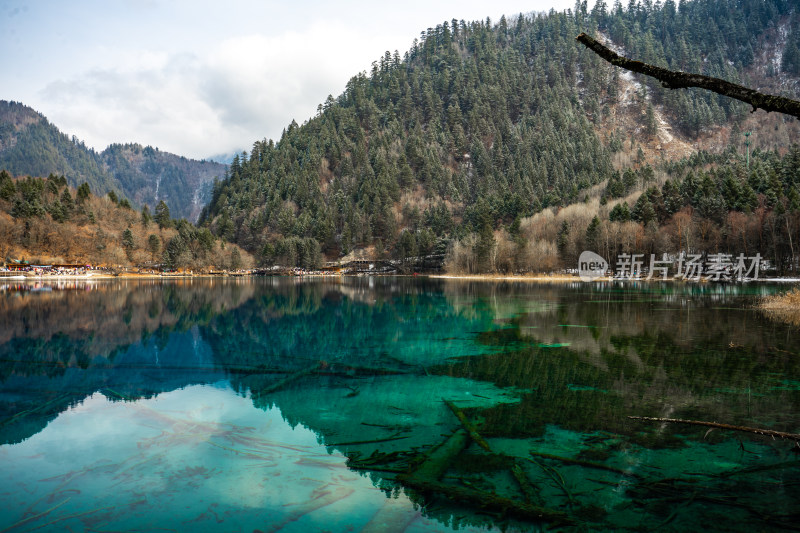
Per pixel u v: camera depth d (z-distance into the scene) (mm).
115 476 8062
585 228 100250
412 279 113500
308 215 175375
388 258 159375
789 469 7996
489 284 80062
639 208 92750
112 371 16125
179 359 18219
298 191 191125
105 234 120438
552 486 7516
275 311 37469
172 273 129000
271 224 174000
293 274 150875
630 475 7867
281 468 8328
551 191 161375
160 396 13016
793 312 30531
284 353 19484
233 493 7430
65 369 16438
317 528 6441
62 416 11312
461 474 8008
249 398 12836
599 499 7066
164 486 7707
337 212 184500
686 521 6402
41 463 8625
